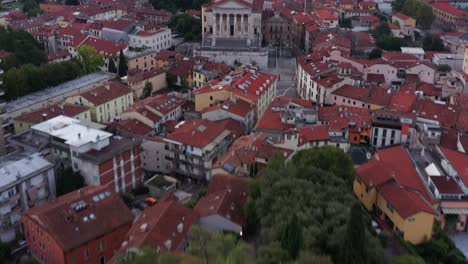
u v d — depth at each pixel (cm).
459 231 13750
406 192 13325
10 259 12862
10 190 13500
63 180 14638
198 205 13000
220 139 17250
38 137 15938
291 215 10475
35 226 12125
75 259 11656
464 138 17312
